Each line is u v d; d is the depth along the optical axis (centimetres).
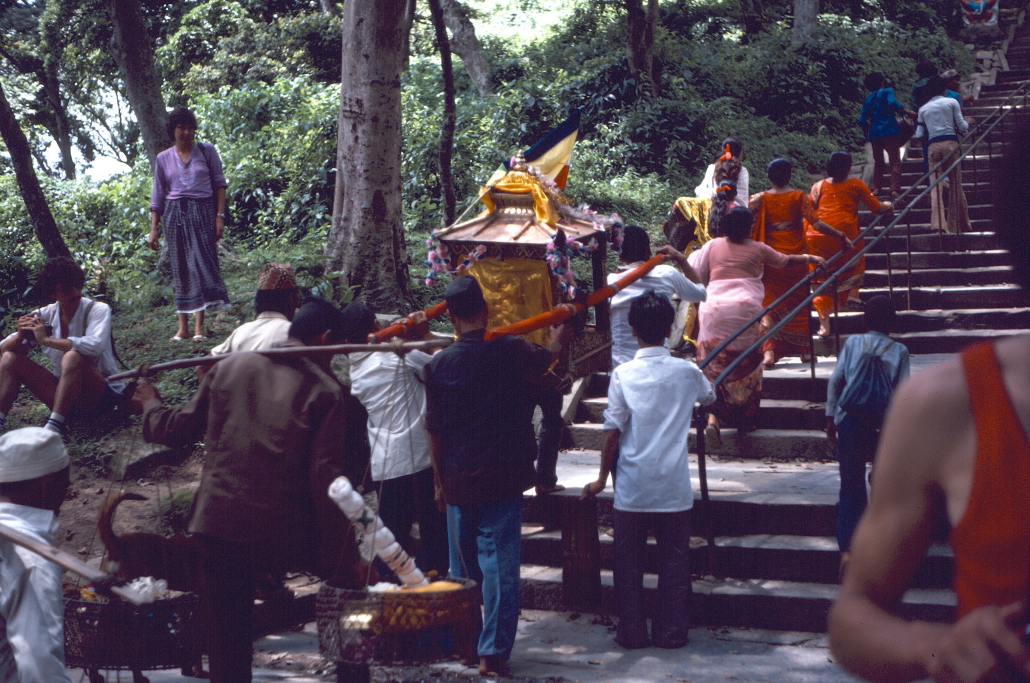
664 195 1227
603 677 425
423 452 479
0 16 2348
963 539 112
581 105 1430
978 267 910
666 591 461
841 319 812
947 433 115
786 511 537
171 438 362
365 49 836
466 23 1780
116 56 1036
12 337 605
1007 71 1847
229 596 346
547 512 575
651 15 1422
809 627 479
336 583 336
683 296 554
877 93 1118
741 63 1716
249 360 358
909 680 115
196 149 769
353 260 847
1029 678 102
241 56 1933
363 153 844
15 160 827
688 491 462
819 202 815
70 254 883
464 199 1189
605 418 469
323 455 344
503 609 429
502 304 511
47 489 314
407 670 438
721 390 633
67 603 343
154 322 837
